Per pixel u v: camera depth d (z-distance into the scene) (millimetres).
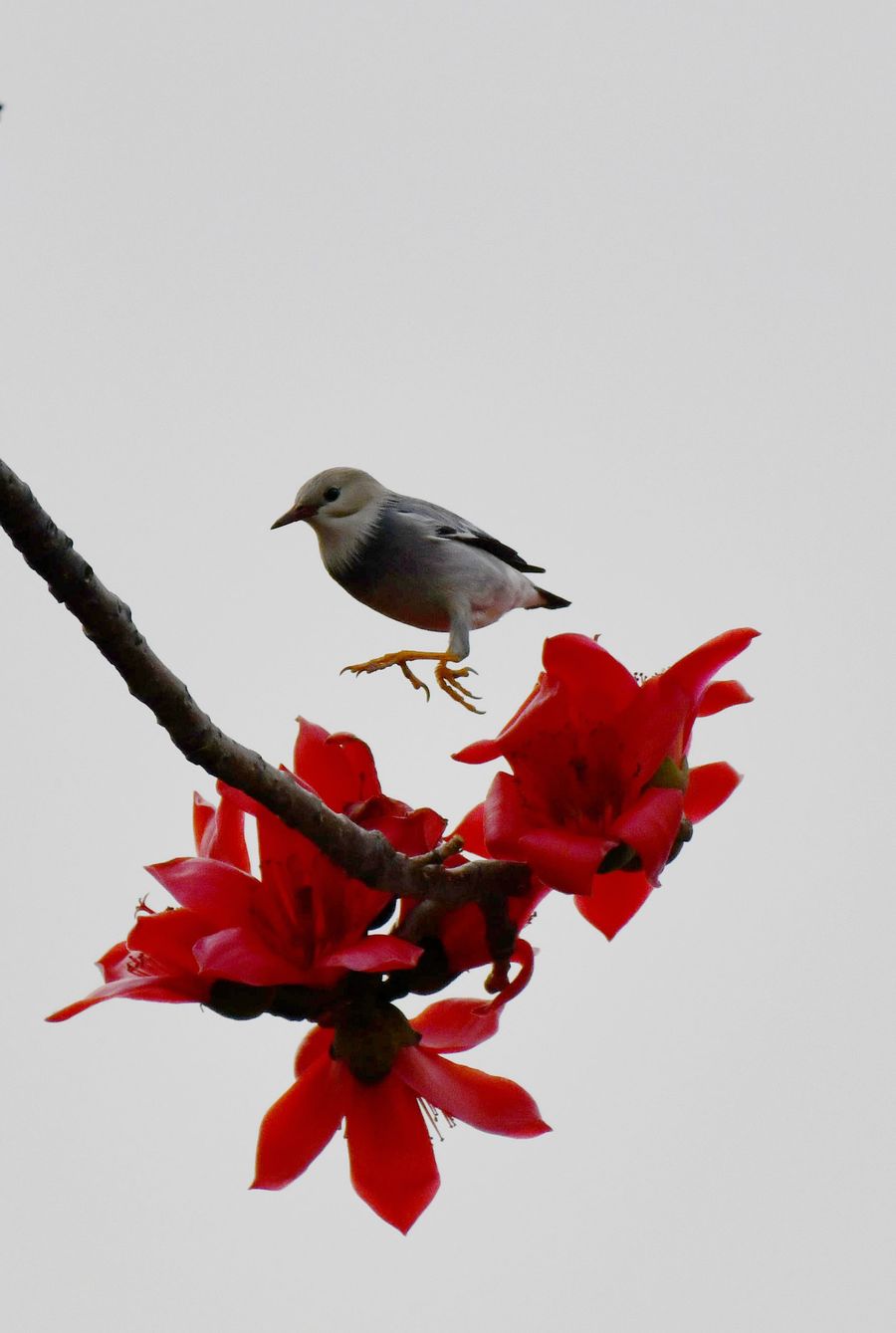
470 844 13562
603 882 13531
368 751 13555
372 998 13500
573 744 13477
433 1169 13484
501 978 13523
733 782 13555
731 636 13477
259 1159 13492
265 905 13477
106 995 13445
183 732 13383
